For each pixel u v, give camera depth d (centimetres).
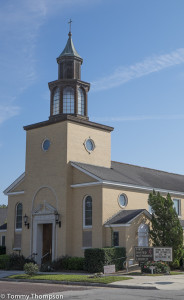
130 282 1839
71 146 2944
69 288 1714
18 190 3281
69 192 2878
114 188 2852
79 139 3014
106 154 3225
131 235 2633
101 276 2073
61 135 2975
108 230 2683
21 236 3170
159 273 2248
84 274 2311
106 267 2244
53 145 3022
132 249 2617
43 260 2948
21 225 3212
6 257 2856
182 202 3522
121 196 2925
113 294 1477
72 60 3212
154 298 1355
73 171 2916
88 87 3225
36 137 3172
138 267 2559
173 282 1848
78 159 2978
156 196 2656
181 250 2583
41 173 3064
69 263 2612
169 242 2552
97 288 1714
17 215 3272
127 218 2664
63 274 2308
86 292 1550
